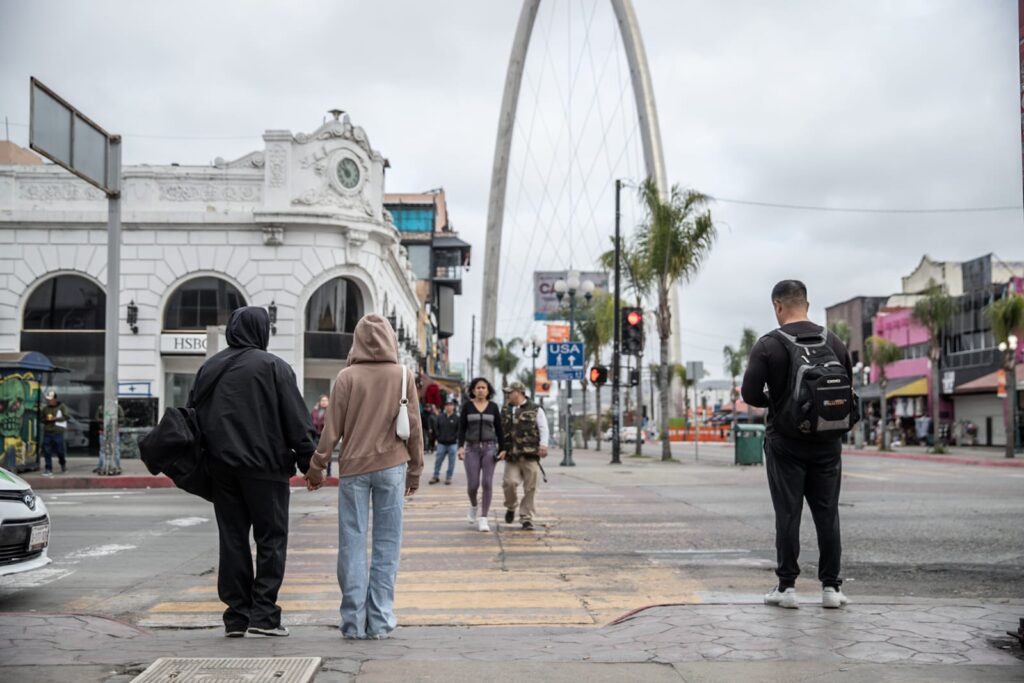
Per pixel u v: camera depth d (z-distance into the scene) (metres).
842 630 5.29
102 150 18.94
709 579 8.16
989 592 7.55
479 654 4.80
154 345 32.06
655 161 72.69
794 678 4.26
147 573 8.50
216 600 7.28
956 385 55.06
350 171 33.81
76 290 32.41
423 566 8.84
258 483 5.36
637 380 31.05
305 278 32.75
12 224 32.03
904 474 24.28
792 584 6.02
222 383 5.37
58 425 20.47
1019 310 35.28
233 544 5.42
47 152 16.72
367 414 5.48
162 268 32.41
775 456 6.02
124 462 25.72
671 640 5.07
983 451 45.47
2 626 5.67
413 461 5.66
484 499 11.43
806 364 5.75
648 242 31.70
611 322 49.28
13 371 20.12
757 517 12.70
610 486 18.38
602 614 6.68
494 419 11.59
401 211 89.19
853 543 10.18
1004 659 4.62
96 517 12.85
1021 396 48.53
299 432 5.41
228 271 32.53
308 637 5.46
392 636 5.52
